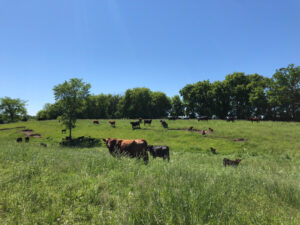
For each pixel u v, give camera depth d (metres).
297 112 49.00
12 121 80.56
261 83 54.12
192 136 26.08
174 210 2.90
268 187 4.96
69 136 30.12
